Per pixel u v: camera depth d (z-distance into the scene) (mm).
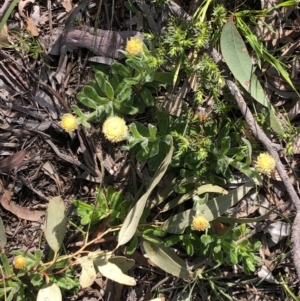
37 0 418
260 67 383
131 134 406
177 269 408
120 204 411
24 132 423
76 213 427
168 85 412
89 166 425
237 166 376
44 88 421
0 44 414
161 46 374
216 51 387
